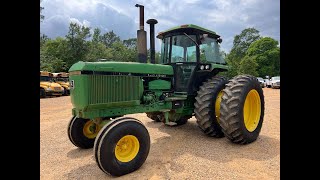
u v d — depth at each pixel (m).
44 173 3.51
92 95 3.70
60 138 5.38
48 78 18.30
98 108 3.81
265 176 3.12
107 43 68.69
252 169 3.35
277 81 24.05
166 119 4.75
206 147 4.36
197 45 5.06
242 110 4.27
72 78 3.80
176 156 3.96
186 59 5.14
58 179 3.31
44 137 5.47
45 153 4.38
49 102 13.25
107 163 3.20
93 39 58.09
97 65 3.79
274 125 5.88
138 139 3.51
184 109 5.16
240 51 61.22
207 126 4.69
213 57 5.64
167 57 5.44
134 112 4.27
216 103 4.74
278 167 3.38
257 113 4.77
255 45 51.59
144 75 4.53
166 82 5.00
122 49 54.69
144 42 4.75
